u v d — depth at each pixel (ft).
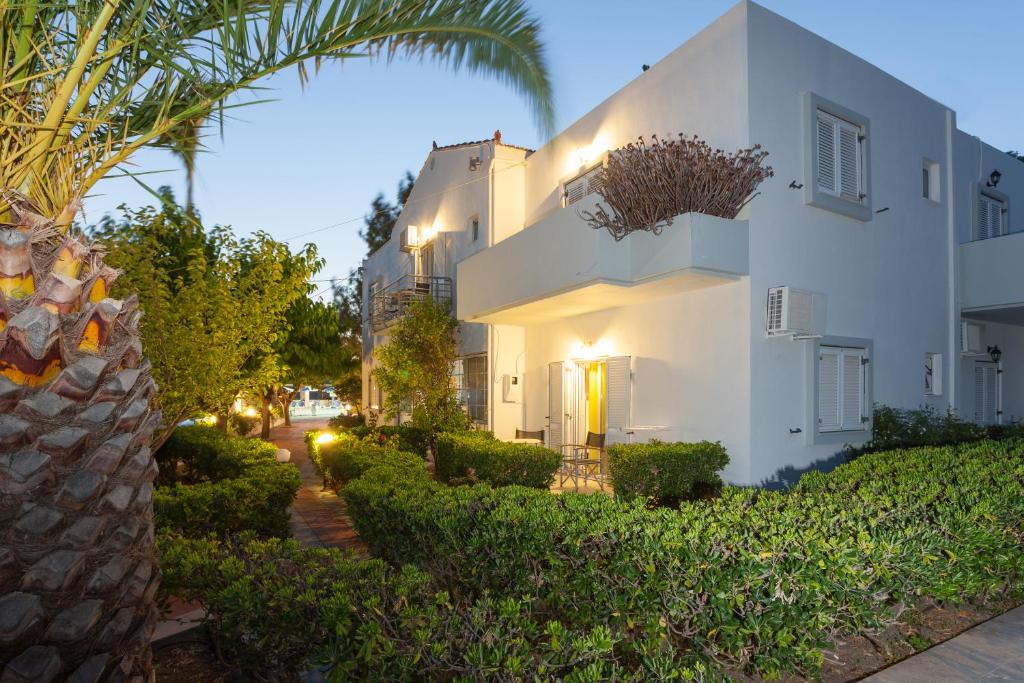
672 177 27.66
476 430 41.65
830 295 30.91
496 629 9.21
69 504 7.49
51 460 7.37
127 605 8.30
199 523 18.78
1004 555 15.47
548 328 43.47
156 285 25.32
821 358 30.45
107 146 9.53
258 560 12.55
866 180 32.50
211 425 52.85
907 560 13.19
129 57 9.71
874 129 33.68
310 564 12.08
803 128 30.14
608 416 36.32
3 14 8.48
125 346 8.40
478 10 11.16
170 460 39.45
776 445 28.43
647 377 33.76
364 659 8.73
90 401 7.77
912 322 35.19
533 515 15.25
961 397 40.06
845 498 17.03
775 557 12.39
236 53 9.84
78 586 7.71
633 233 29.78
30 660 7.34
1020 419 45.11
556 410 41.45
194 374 25.34
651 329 33.63
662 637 11.37
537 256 34.12
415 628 9.41
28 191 8.69
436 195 56.13
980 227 41.73
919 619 15.15
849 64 32.65
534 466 30.96
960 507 16.14
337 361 72.38
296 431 103.19
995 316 40.57
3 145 8.63
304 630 10.10
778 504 16.76
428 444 45.21
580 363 40.06
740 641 11.37
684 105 31.45
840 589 12.03
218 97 9.87
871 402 32.07
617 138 36.14
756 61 28.63
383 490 19.08
